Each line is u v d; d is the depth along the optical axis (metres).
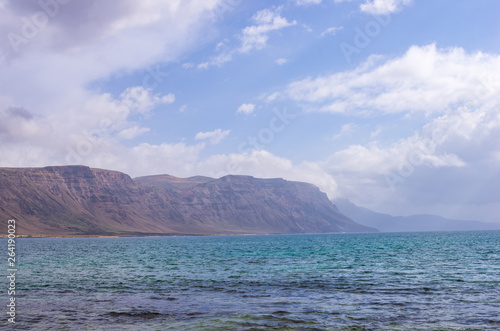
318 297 28.05
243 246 136.62
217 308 24.39
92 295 29.89
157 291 31.69
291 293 29.94
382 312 22.88
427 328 19.25
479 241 145.00
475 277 38.16
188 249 118.62
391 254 75.31
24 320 21.58
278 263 57.81
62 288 33.94
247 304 25.61
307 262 58.84
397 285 33.69
